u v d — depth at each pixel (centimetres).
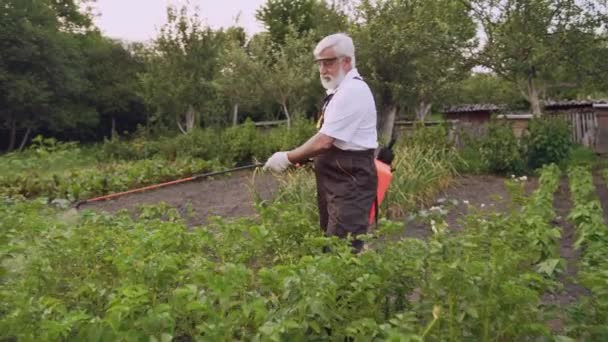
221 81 2430
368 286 299
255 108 3164
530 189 1225
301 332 273
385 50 1812
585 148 1875
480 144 1441
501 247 336
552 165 1192
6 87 3134
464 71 1738
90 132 3850
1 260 381
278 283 302
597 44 1598
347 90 428
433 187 1060
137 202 1077
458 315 296
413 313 280
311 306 275
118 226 552
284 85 2405
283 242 453
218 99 2475
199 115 2452
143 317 277
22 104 3203
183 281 345
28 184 1157
